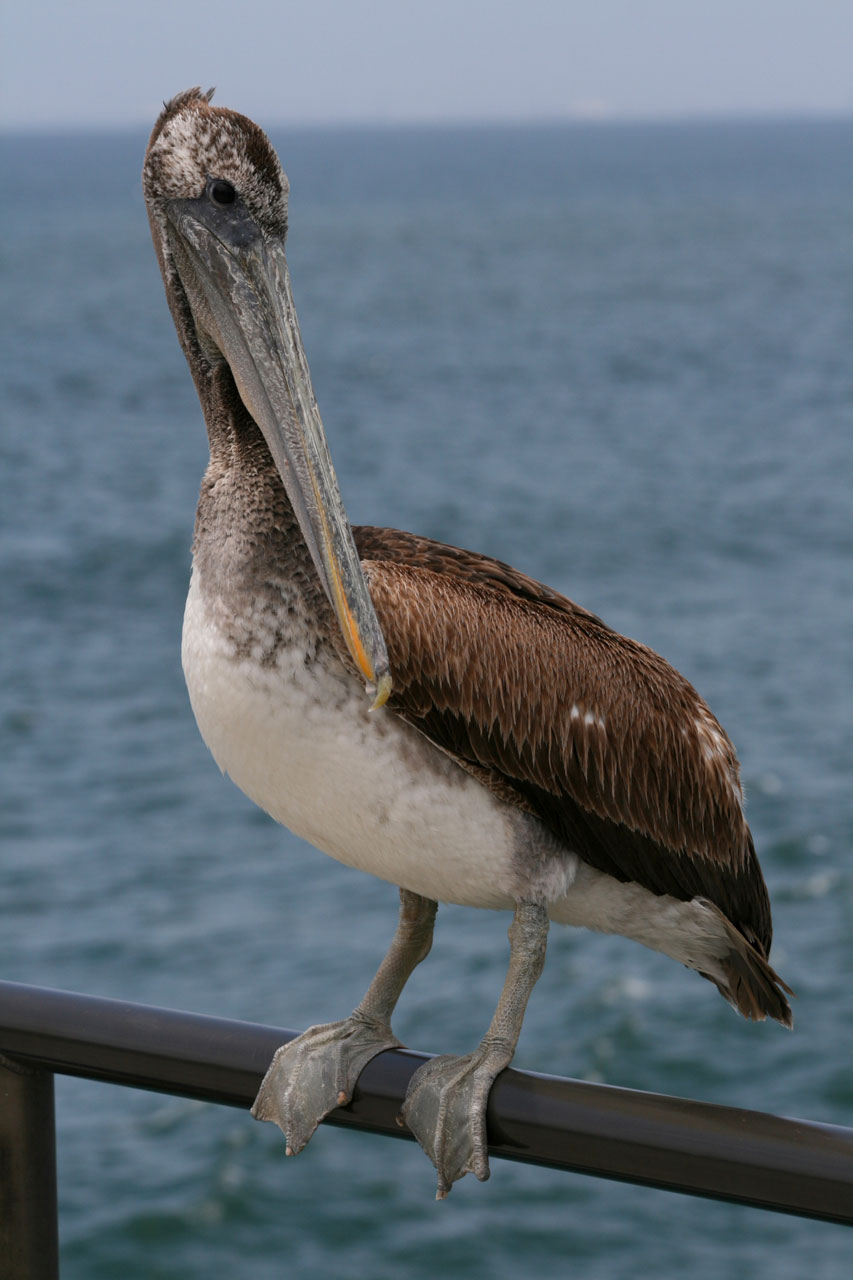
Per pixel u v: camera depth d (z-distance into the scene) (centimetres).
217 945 1911
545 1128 304
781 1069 1598
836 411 6400
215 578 375
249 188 391
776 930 1897
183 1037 311
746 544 4069
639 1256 1317
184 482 4962
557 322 9912
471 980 1766
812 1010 1700
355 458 5456
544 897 384
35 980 1841
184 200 394
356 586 345
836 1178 264
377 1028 387
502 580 417
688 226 19688
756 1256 1312
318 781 375
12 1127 317
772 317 9962
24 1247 316
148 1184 1438
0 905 2056
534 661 387
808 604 3450
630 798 402
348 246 17088
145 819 2353
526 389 7194
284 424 373
